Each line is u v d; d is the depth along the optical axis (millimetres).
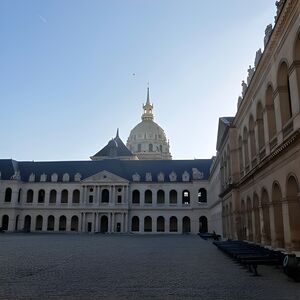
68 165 112375
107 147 125250
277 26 21453
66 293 11852
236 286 13578
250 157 32250
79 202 106312
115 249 34438
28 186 108375
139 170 110250
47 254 27812
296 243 20594
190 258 25297
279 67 22281
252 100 30797
